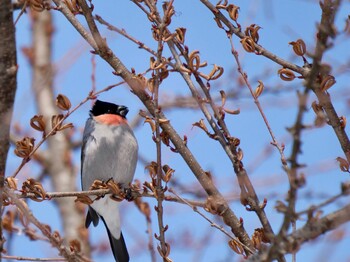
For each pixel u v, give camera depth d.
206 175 10.55
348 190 7.34
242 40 10.47
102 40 10.55
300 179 7.21
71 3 10.84
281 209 7.30
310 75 7.41
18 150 10.12
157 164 10.17
